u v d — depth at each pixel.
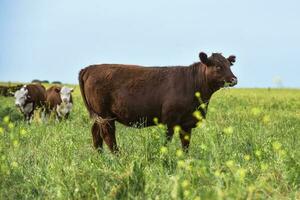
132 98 14.52
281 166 10.35
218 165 9.90
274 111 28.98
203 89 14.41
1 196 9.40
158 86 14.46
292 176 9.74
